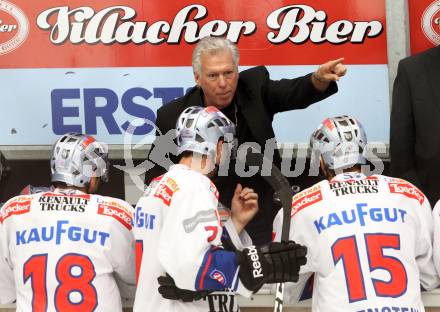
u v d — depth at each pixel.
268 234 13.24
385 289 10.24
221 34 16.16
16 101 16.52
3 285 11.41
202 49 12.41
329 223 10.54
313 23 16.06
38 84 16.45
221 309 10.05
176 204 9.75
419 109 14.28
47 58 16.41
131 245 11.04
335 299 10.31
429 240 10.84
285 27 16.08
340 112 16.23
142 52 16.28
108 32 16.28
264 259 9.45
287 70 16.17
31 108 16.52
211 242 9.53
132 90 16.36
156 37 16.23
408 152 14.42
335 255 10.42
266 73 13.24
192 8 16.14
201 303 9.98
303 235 10.66
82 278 10.68
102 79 16.38
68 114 16.48
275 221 11.02
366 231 10.45
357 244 10.41
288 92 12.88
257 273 9.41
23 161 16.94
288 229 9.88
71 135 11.34
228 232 10.51
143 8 16.20
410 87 14.38
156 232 9.96
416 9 15.98
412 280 10.38
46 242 10.76
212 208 9.67
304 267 10.70
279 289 10.19
